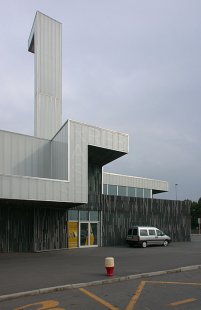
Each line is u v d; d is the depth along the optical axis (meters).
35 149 29.55
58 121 35.34
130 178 50.97
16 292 11.12
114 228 35.12
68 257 23.12
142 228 33.44
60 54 36.91
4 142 27.84
